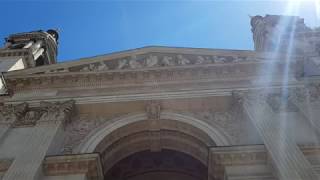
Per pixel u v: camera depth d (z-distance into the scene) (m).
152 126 30.89
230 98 31.59
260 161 23.77
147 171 35.09
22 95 33.53
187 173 34.75
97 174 24.78
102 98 32.06
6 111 30.58
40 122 28.81
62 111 30.06
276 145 23.55
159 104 31.47
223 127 29.12
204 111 31.48
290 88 31.42
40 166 23.78
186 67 33.91
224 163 23.81
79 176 23.83
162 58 36.62
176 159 35.09
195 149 30.20
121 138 30.34
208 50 36.44
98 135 28.81
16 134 27.91
